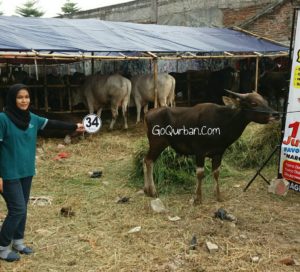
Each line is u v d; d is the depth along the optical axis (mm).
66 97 12312
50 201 5570
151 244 4324
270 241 4395
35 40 9625
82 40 10344
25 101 3678
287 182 5727
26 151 3779
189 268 3838
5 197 3773
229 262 3941
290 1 14273
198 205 5402
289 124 5691
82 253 4133
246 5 16219
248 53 13359
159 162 6180
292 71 5562
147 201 5574
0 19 10531
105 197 5773
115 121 11875
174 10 18922
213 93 14383
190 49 11492
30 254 4094
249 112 5035
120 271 3789
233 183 6273
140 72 15797
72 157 8086
